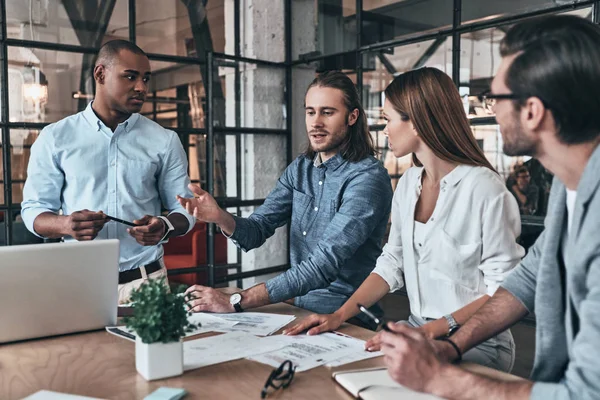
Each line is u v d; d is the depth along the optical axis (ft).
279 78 16.99
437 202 5.49
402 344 3.67
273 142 16.87
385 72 14.79
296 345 4.98
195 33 15.38
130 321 4.22
